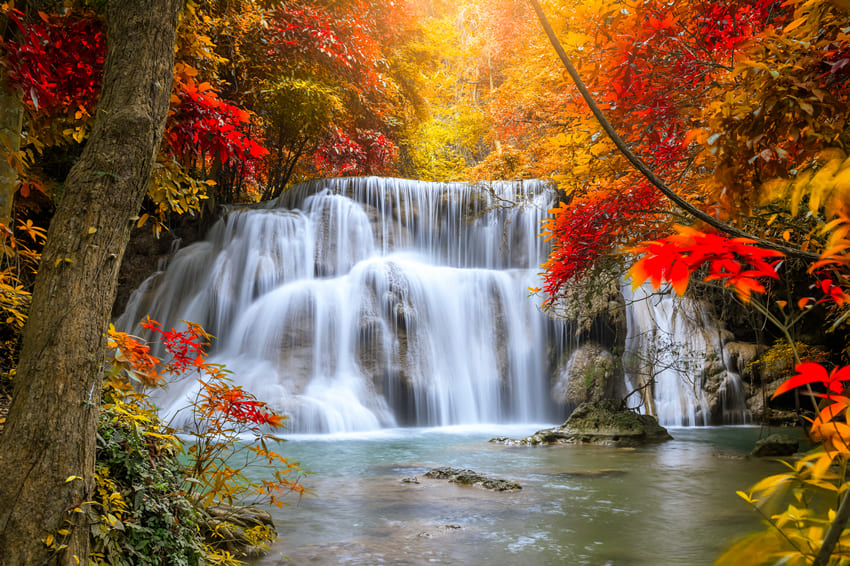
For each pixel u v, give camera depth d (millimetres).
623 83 3645
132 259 21453
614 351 18406
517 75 29125
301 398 15562
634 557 5281
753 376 18797
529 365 19062
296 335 17438
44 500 2365
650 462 10555
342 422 15531
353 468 9852
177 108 4805
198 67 11500
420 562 5129
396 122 30000
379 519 6586
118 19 2898
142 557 3320
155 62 2895
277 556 5238
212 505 5664
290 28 20375
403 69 32125
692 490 8133
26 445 2385
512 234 23094
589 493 7953
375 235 22078
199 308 19109
